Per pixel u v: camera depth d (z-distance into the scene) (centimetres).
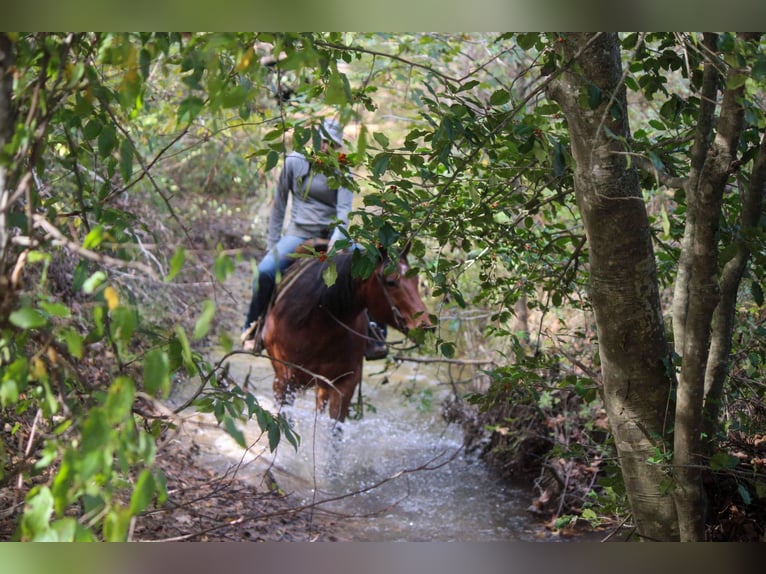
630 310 336
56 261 488
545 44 337
